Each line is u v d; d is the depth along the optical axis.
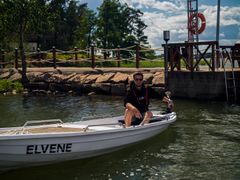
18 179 7.42
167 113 11.23
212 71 17.36
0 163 7.43
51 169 7.93
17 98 20.16
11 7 24.83
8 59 30.30
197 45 17.61
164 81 18.80
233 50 17.56
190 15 20.16
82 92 21.92
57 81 22.92
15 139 7.25
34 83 23.67
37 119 13.85
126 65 32.47
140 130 9.33
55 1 26.47
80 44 52.78
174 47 18.36
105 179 7.45
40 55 31.44
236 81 17.36
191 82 17.92
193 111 14.80
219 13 19.45
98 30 50.53
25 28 26.38
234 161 8.49
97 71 23.08
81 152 8.22
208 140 10.29
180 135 10.85
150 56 39.53
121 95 20.41
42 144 7.59
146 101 9.68
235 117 13.51
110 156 8.80
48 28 27.16
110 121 10.27
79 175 7.64
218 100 17.48
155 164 8.31
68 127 9.35
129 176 7.61
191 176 7.60
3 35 27.62
